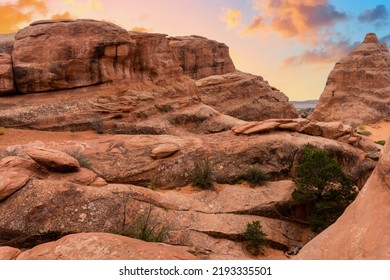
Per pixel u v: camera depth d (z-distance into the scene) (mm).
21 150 17438
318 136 23875
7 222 12250
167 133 25484
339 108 62500
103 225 13000
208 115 28750
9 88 24109
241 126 21969
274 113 45344
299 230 16969
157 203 14898
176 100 28625
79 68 25391
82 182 14625
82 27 25688
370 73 62094
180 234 13836
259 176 18625
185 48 55906
